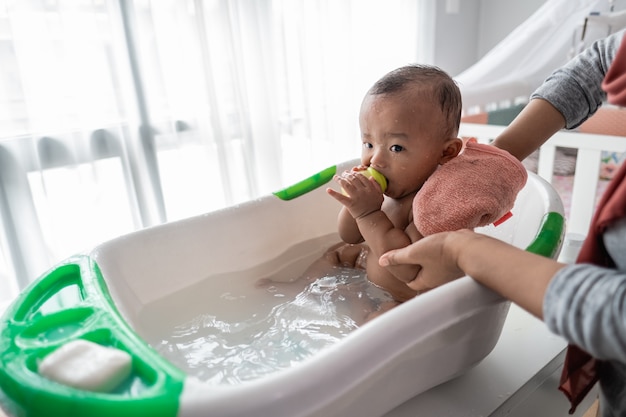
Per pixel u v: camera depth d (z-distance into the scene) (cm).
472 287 50
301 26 167
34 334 50
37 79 113
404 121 72
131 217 134
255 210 94
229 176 151
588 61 71
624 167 44
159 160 139
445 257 52
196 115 143
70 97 118
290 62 170
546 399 71
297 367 41
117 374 42
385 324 46
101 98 124
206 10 141
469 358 60
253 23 152
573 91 72
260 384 39
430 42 236
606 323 33
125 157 130
